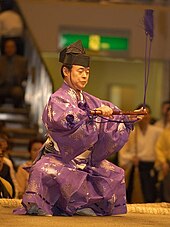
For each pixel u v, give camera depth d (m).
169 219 6.49
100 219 6.17
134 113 6.31
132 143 11.23
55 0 16.16
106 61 17.30
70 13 16.77
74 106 6.24
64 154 6.27
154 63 17.08
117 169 6.61
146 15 6.44
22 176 8.95
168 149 11.44
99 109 6.17
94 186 6.46
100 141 6.44
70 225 5.66
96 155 6.48
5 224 5.64
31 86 14.70
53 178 6.29
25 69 13.92
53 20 16.70
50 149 6.44
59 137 6.21
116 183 6.53
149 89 17.33
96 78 17.30
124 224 5.89
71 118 6.13
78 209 6.42
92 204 6.47
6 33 14.55
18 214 6.32
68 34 16.80
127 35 16.92
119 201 6.61
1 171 8.57
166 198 11.23
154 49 16.81
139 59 16.89
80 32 16.83
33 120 14.30
